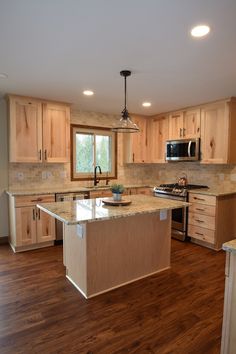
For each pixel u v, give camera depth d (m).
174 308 2.23
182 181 4.54
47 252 3.54
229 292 1.42
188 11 1.56
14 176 3.93
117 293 2.48
